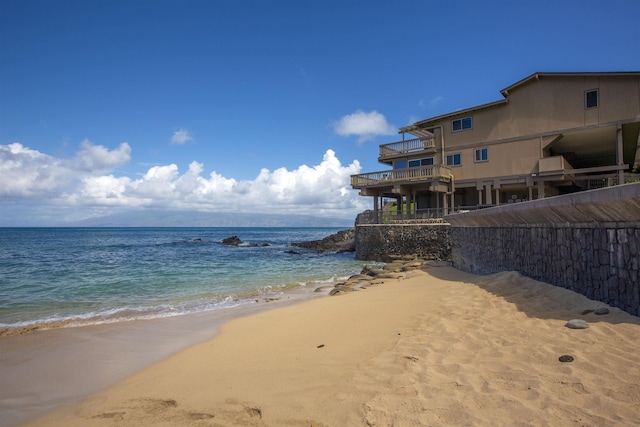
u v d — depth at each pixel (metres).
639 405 3.16
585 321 5.29
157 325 10.23
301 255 39.56
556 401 3.43
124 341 8.70
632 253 5.23
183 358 7.00
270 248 52.59
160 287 17.72
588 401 3.35
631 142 26.75
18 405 5.41
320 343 6.69
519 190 30.48
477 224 13.03
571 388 3.62
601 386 3.56
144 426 4.29
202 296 15.40
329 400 4.17
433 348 5.35
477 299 8.01
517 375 4.07
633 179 22.48
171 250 47.44
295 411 4.05
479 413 3.42
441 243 25.80
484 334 5.64
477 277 11.75
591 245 6.23
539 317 6.04
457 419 3.38
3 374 6.66
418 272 16.48
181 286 18.06
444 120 30.48
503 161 27.38
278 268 26.39
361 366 5.05
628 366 3.85
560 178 25.08
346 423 3.61
